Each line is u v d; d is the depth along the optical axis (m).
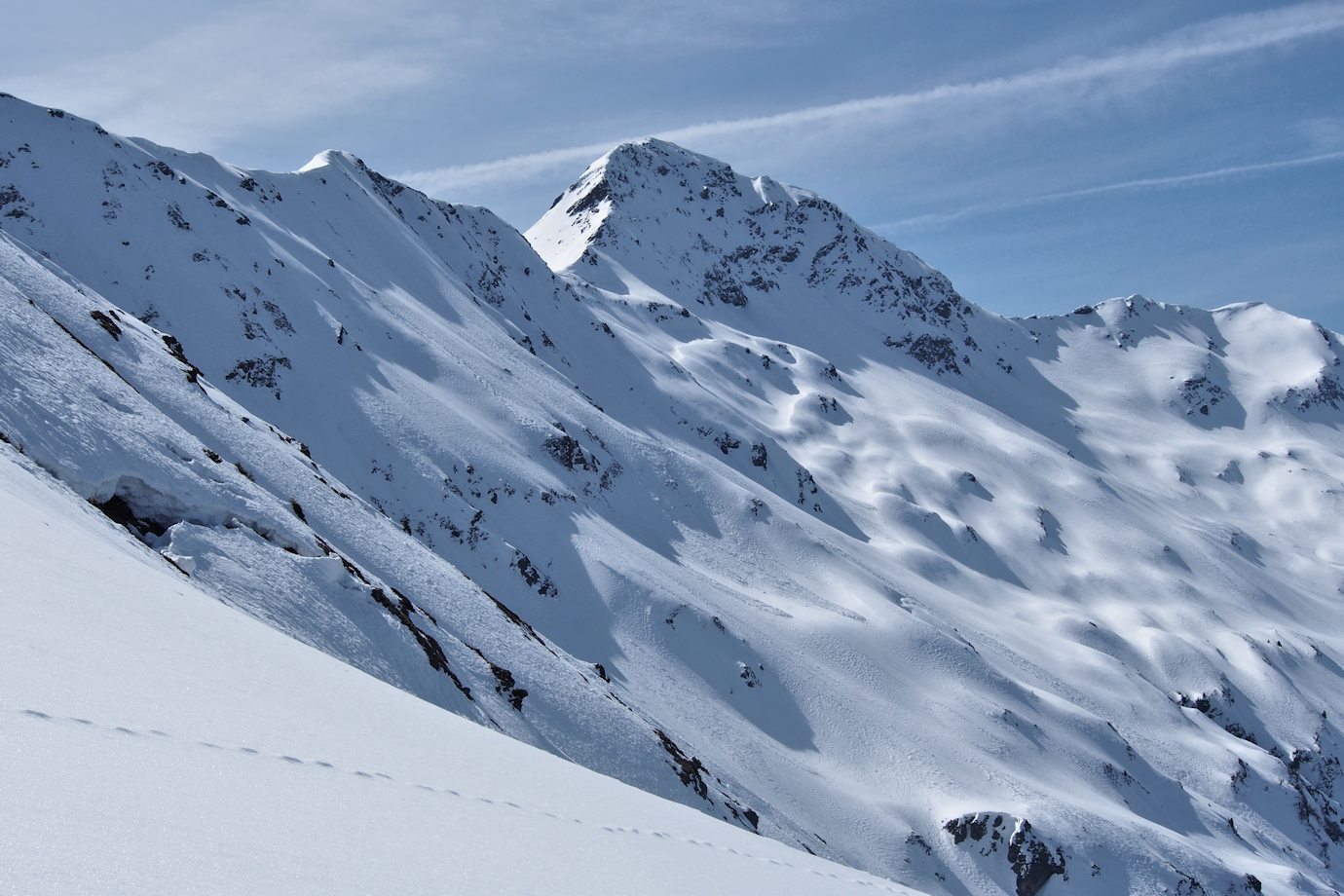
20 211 122.62
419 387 140.88
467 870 6.84
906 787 106.06
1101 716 159.12
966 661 138.88
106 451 26.33
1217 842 130.12
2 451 19.80
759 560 159.00
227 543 28.30
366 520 56.62
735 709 109.56
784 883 11.52
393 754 10.11
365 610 32.59
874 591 156.38
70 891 4.26
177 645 10.84
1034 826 101.62
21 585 9.80
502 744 14.96
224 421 50.84
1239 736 199.00
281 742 8.40
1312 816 156.88
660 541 154.25
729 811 56.94
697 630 117.31
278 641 16.50
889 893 14.54
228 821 6.01
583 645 109.56
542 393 174.12
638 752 50.78
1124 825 109.12
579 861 8.41
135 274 123.31
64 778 5.65
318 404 122.75
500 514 123.88
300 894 5.18
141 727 7.16
